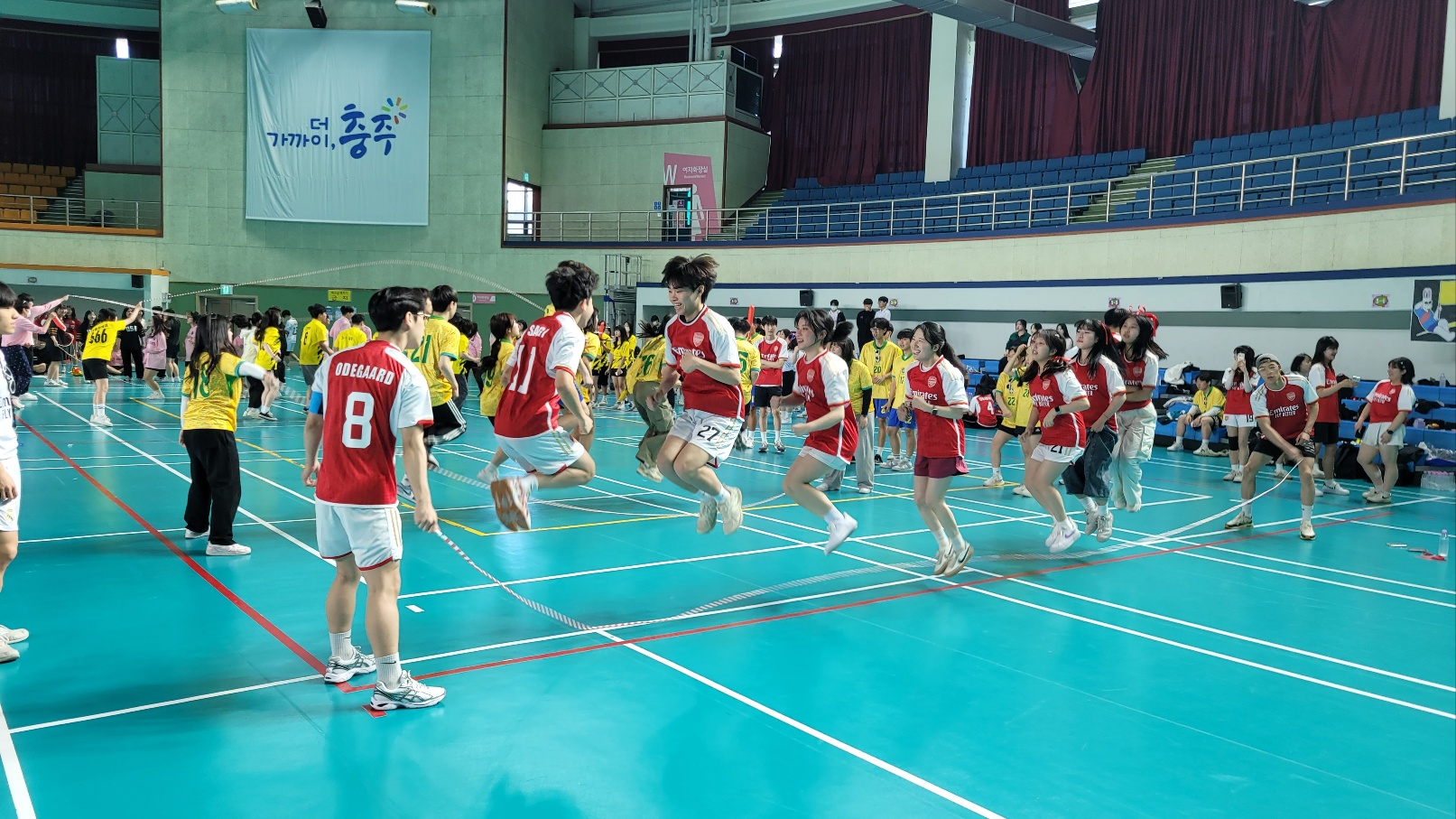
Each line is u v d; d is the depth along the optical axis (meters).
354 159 27.02
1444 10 18.84
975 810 3.44
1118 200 21.86
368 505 4.10
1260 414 8.87
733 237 27.05
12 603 5.65
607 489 10.51
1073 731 4.16
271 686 4.48
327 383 4.21
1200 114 22.84
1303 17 21.11
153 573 6.40
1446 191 13.52
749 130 28.81
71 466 10.87
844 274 22.80
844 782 3.63
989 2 21.16
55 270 26.38
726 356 5.86
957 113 26.59
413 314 4.26
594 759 3.79
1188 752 3.97
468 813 3.33
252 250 27.30
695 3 28.59
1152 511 10.05
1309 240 15.43
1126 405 8.69
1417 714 4.44
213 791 3.44
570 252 26.38
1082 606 6.24
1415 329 13.70
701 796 3.50
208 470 6.89
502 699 4.39
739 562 7.22
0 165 29.67
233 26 26.88
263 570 6.55
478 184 27.06
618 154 28.42
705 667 4.88
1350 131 19.36
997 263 20.27
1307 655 5.30
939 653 5.20
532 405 5.31
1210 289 16.44
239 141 27.11
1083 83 25.00
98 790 3.43
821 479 10.88
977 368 19.52
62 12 30.23
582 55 30.41
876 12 27.70
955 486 11.37
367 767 3.67
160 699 4.30
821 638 5.43
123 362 23.78
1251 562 7.69
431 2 26.75
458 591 6.21
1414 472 12.60
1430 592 6.77
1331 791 3.65
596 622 5.60
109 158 29.88
